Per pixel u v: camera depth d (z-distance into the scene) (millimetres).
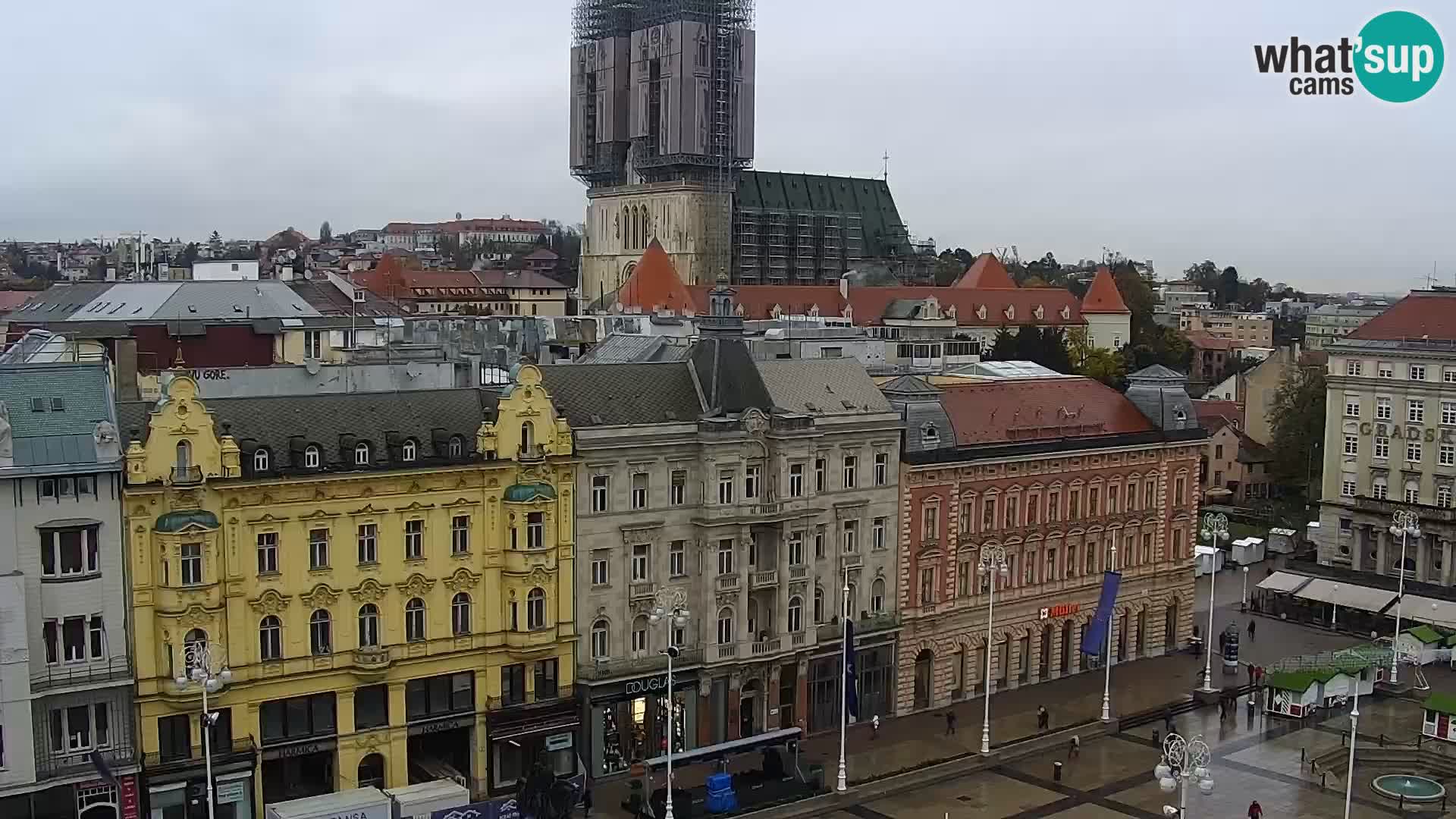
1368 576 151250
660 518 97312
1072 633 125812
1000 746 103750
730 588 100062
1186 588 136125
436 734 90750
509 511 89688
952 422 116125
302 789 85875
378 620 86375
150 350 117750
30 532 74812
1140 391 133875
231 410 83438
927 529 113000
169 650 78812
